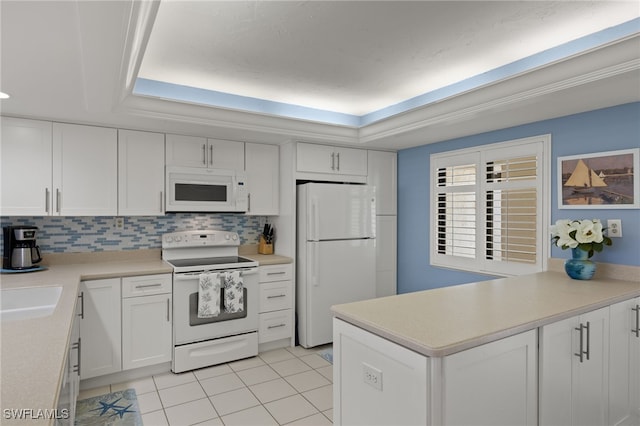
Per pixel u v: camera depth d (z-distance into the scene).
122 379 2.98
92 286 2.81
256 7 1.97
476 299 1.95
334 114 3.92
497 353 1.44
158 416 2.49
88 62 1.78
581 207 2.70
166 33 2.25
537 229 2.98
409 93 3.34
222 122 3.14
